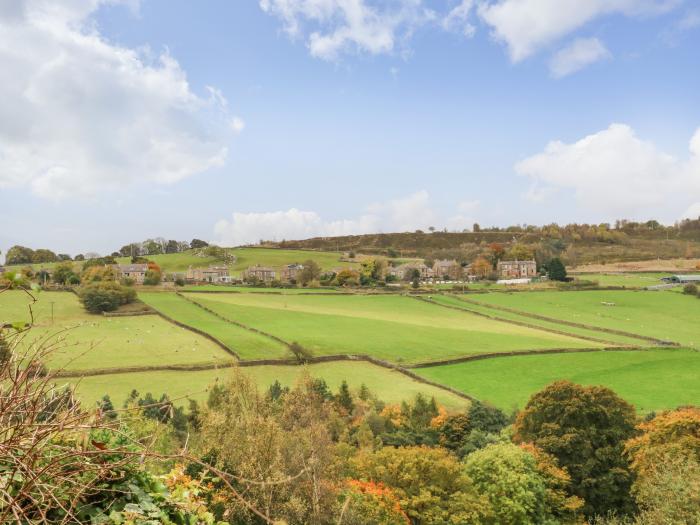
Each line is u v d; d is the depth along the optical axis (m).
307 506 20.84
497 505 29.61
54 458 3.46
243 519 16.88
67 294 105.62
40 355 3.47
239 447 20.70
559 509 33.34
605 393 38.31
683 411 35.41
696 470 23.50
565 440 36.12
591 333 93.44
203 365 66.06
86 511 3.67
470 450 44.47
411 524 29.47
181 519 4.23
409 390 62.94
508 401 58.50
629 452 34.94
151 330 85.19
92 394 53.62
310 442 23.84
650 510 23.31
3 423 3.38
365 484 28.61
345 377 67.56
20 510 3.09
